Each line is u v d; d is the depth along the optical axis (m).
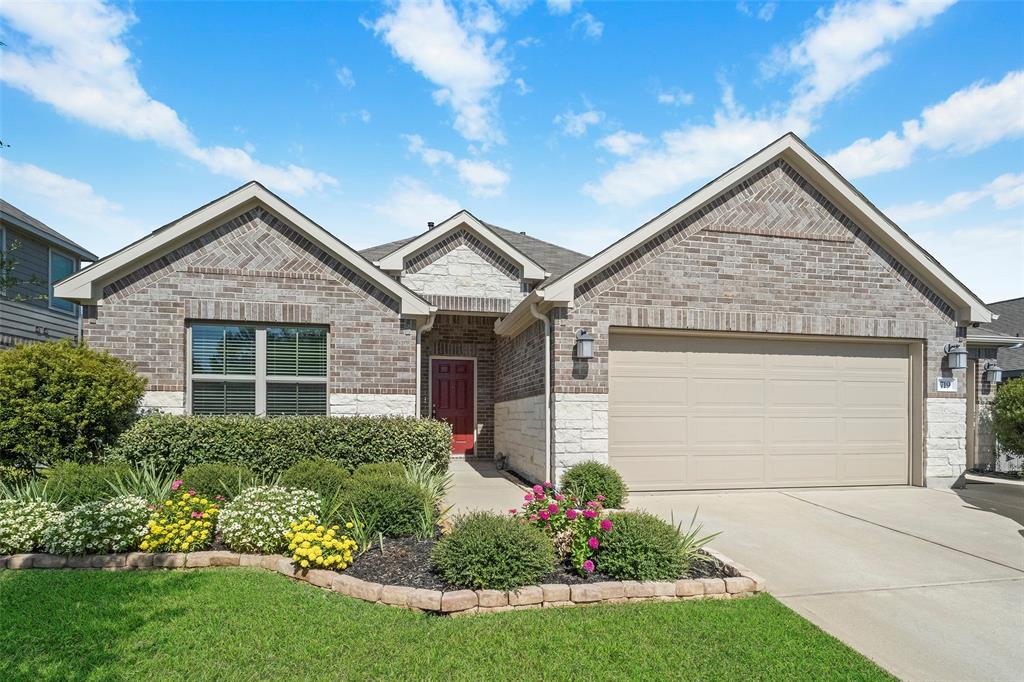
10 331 15.04
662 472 9.74
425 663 3.62
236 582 4.94
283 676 3.45
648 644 3.94
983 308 10.49
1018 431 11.02
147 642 3.83
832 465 10.38
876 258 10.48
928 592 5.19
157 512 5.82
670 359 9.90
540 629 4.12
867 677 3.61
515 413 12.31
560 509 5.68
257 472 8.43
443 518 6.95
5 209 14.90
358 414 9.81
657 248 9.72
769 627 4.25
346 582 4.74
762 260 10.05
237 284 9.59
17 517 5.57
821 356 10.48
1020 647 4.14
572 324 9.38
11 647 3.74
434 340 14.71
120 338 9.20
